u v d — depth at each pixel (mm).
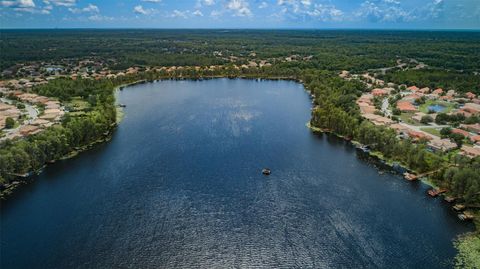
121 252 132250
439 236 140500
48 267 125000
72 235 141250
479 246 134000
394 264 126500
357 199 166750
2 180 176875
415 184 180000
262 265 127562
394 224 148125
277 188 176500
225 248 135375
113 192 172375
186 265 127062
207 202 164125
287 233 143500
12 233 142750
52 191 174125
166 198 167125
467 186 157625
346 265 126688
